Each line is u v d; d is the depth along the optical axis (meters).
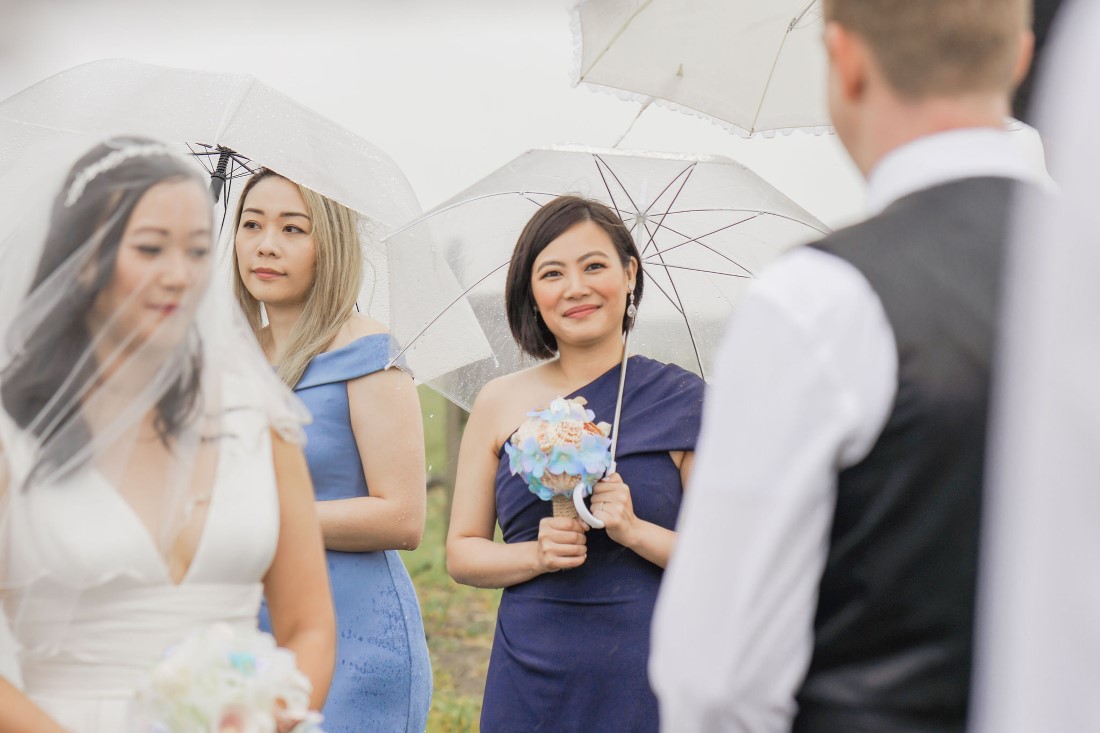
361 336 3.71
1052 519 1.06
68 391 2.19
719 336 3.86
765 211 3.68
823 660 1.63
